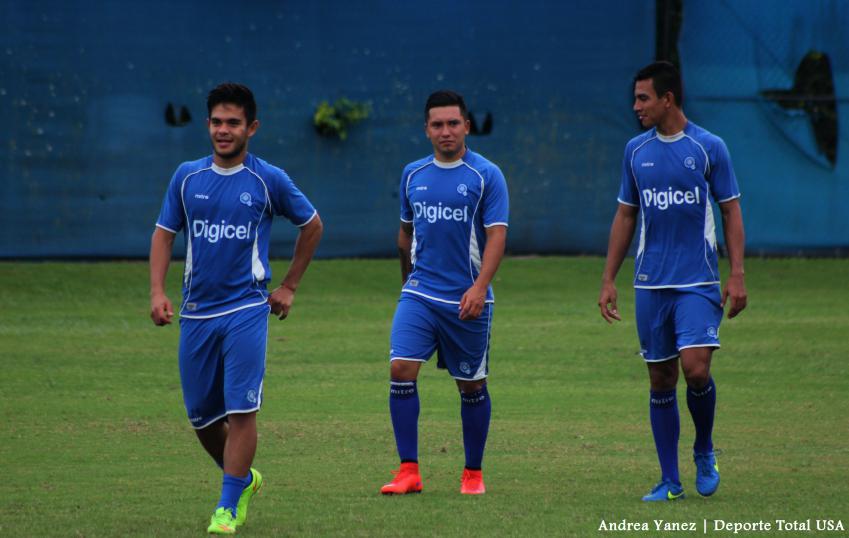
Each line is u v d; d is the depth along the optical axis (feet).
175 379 134.92
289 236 214.28
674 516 76.07
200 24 208.64
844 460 95.61
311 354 150.20
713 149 82.43
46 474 90.02
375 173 214.90
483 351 84.99
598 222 219.00
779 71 216.74
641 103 82.79
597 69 216.54
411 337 85.05
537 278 205.57
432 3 213.46
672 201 82.64
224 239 73.97
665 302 83.51
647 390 129.59
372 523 73.51
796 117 217.56
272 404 120.98
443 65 214.48
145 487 85.40
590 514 76.59
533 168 217.15
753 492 84.02
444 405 121.90
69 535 70.23
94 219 208.33
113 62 206.90
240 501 73.36
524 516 75.72
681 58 215.72
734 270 82.84
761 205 219.00
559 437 105.70
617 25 215.72
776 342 158.10
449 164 85.92
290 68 211.41
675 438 82.99
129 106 207.82
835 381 134.31
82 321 173.06
